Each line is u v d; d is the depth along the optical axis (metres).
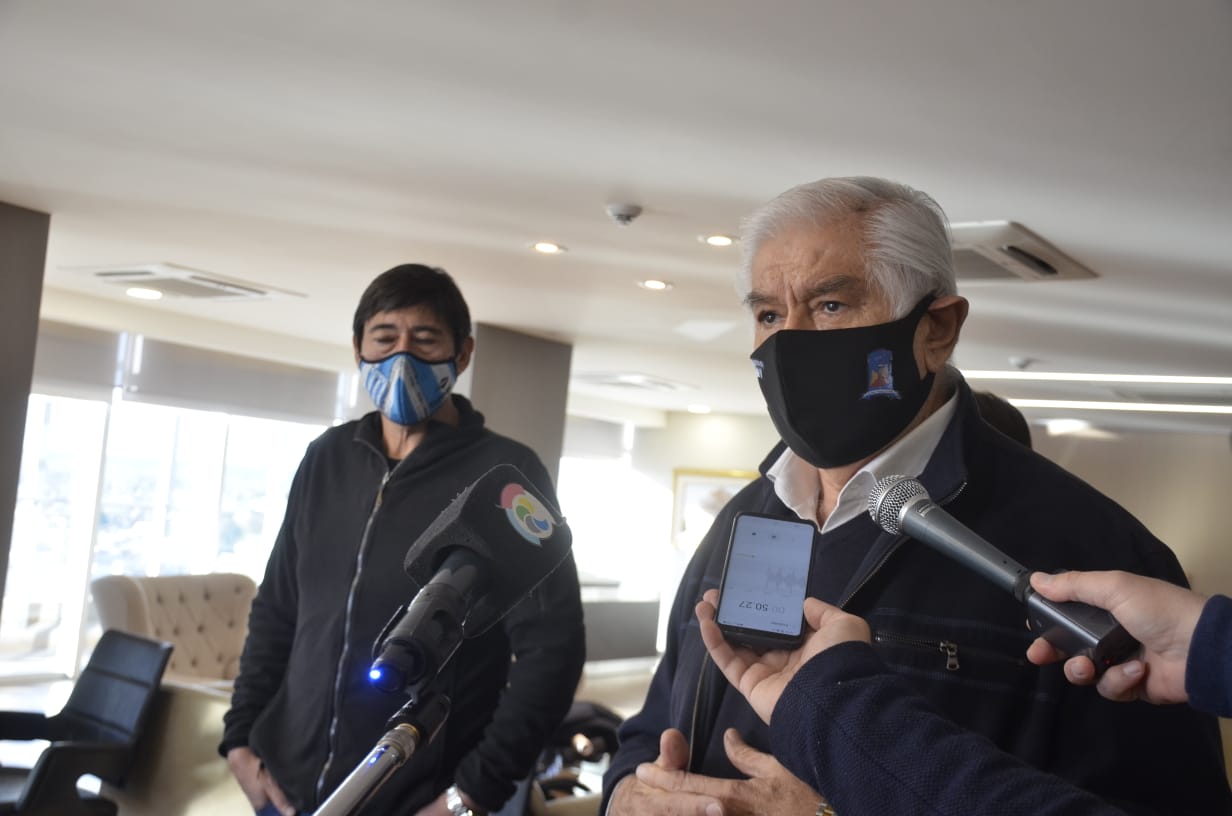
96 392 8.32
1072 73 2.52
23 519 8.12
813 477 1.27
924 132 3.02
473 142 3.54
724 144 3.31
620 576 13.41
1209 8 2.13
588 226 4.51
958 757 0.77
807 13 2.35
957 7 2.25
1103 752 0.97
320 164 3.96
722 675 1.20
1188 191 3.28
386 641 0.96
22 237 4.99
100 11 2.74
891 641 1.06
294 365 9.62
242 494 9.52
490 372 7.49
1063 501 1.10
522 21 2.56
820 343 1.13
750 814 0.98
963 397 1.20
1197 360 6.26
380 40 2.76
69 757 3.42
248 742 2.03
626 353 8.45
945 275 1.16
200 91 3.28
